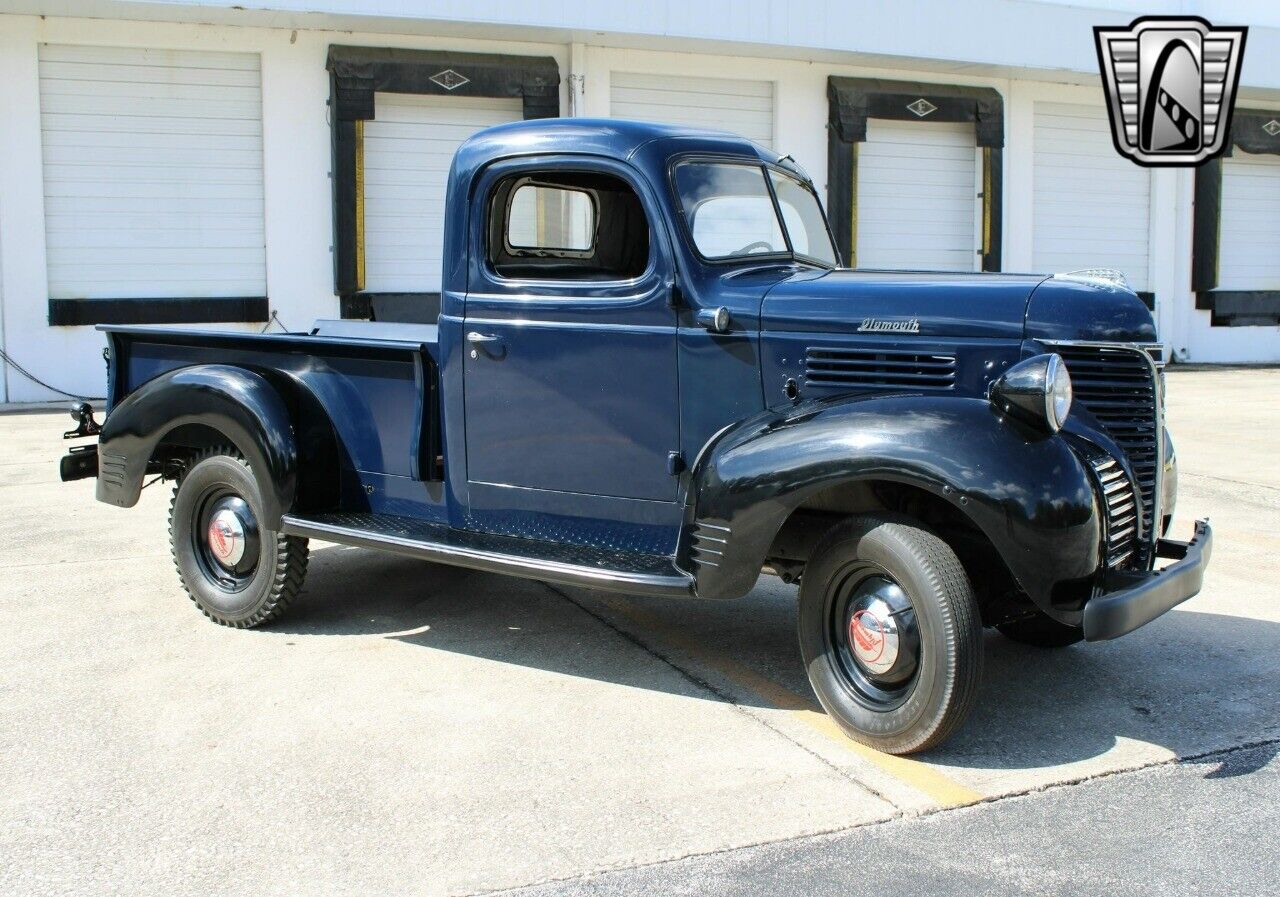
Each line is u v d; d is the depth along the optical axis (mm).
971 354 3775
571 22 14023
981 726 3893
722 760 3609
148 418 5051
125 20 13156
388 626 4996
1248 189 19219
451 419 4641
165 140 13469
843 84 15945
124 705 4043
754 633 4922
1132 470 3820
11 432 10812
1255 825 3184
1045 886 2863
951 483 3398
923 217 16922
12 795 3354
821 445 3596
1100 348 3760
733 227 4387
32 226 13047
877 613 3604
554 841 3086
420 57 13969
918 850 3045
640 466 4262
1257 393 14383
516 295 4441
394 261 14367
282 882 2881
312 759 3602
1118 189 18141
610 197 4500
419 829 3154
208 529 5051
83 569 5914
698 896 2816
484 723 3902
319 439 4895
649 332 4203
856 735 3701
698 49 15219
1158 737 3797
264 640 4789
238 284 13828
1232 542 6488
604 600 5414
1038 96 17375
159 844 3068
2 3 12461
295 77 13758
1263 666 4473
